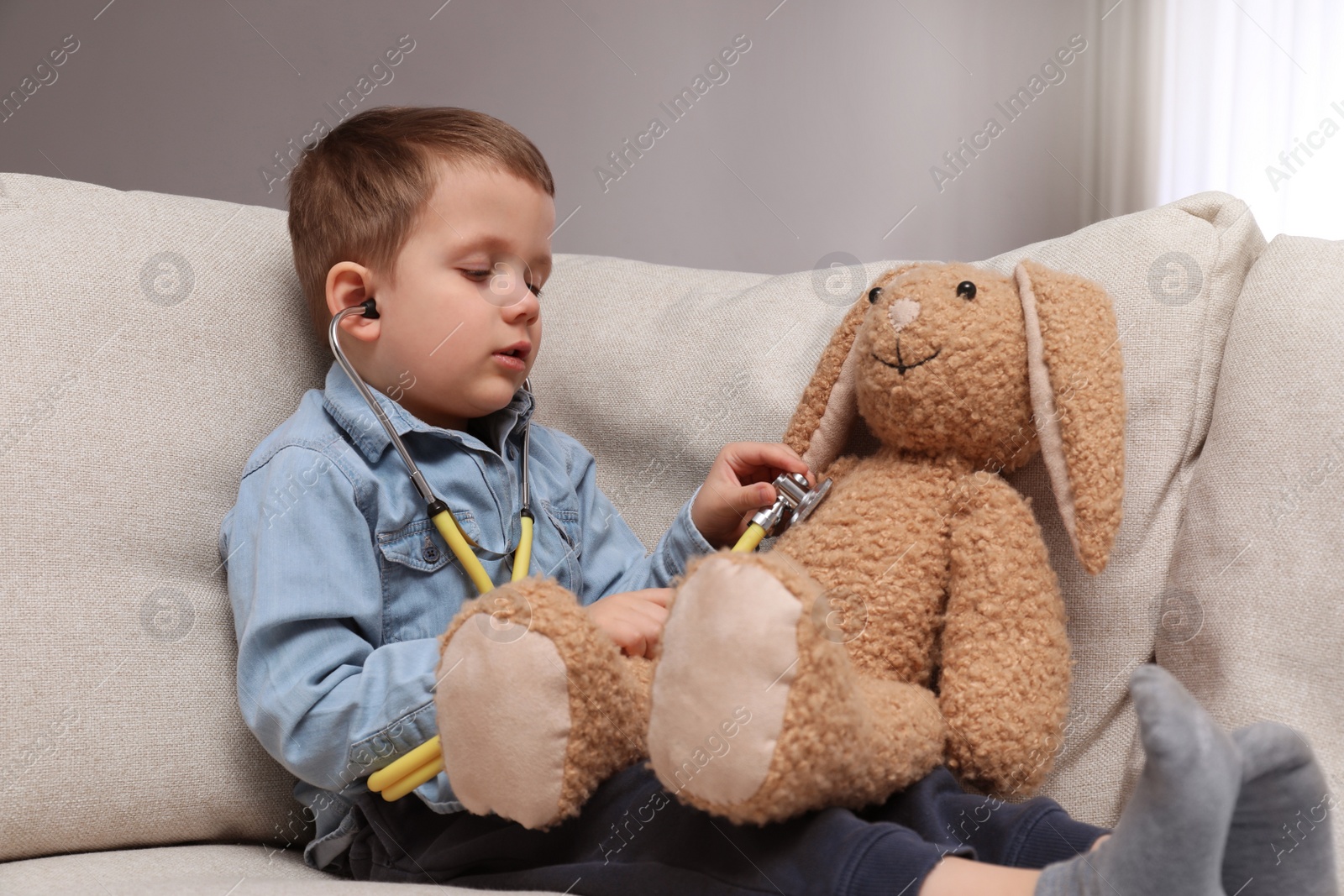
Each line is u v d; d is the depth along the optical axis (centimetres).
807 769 59
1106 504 81
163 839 86
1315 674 82
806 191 247
